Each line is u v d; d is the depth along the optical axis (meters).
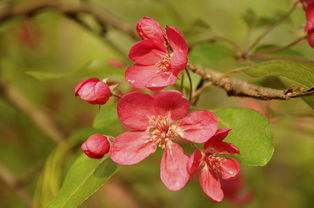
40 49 0.87
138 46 0.41
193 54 0.48
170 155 0.40
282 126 0.52
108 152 0.41
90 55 1.03
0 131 0.78
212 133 0.39
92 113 0.80
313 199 0.74
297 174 0.79
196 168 0.39
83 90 0.40
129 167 0.67
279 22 0.49
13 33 0.81
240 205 0.62
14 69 0.80
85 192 0.40
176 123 0.40
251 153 0.40
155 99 0.40
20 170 0.76
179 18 0.59
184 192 0.67
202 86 0.44
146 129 0.40
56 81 0.83
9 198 0.74
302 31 0.45
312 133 0.52
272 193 0.74
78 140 0.48
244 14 0.53
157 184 0.71
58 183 0.47
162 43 0.41
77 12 0.58
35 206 0.46
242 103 0.58
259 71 0.41
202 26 0.52
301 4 0.47
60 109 0.81
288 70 0.40
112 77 0.46
